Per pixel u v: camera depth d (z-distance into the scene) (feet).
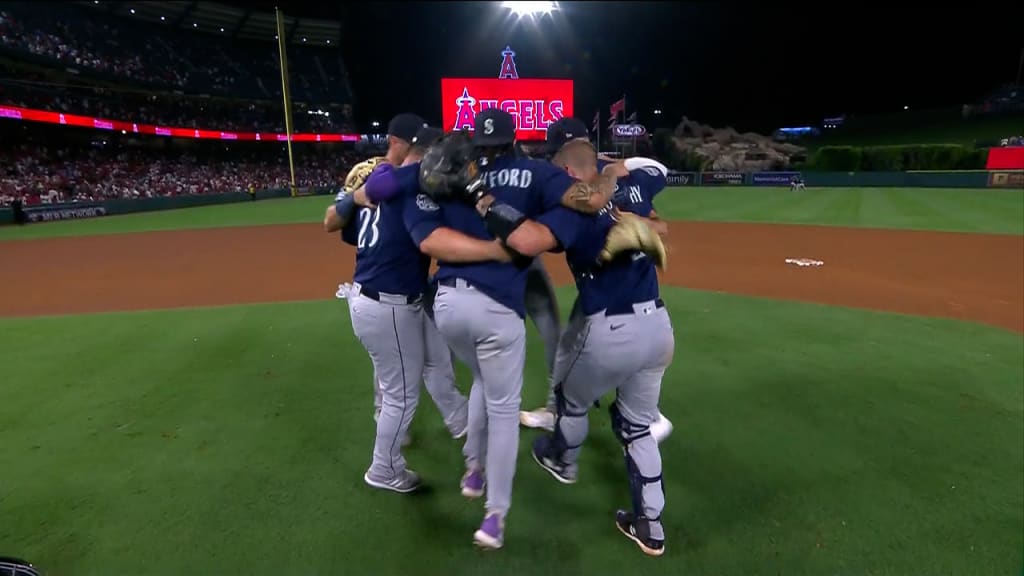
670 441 11.87
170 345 18.38
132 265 36.83
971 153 103.96
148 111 125.18
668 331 8.53
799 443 11.73
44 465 10.98
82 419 12.94
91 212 78.48
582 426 9.66
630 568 8.33
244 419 12.98
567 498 10.11
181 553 8.64
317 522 9.39
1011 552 8.43
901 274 29.76
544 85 126.31
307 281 30.32
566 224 7.45
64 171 97.81
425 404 13.94
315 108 169.07
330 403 13.80
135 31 137.49
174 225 63.36
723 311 22.03
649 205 9.72
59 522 9.30
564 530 9.22
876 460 11.02
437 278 8.27
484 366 8.15
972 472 10.53
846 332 19.11
